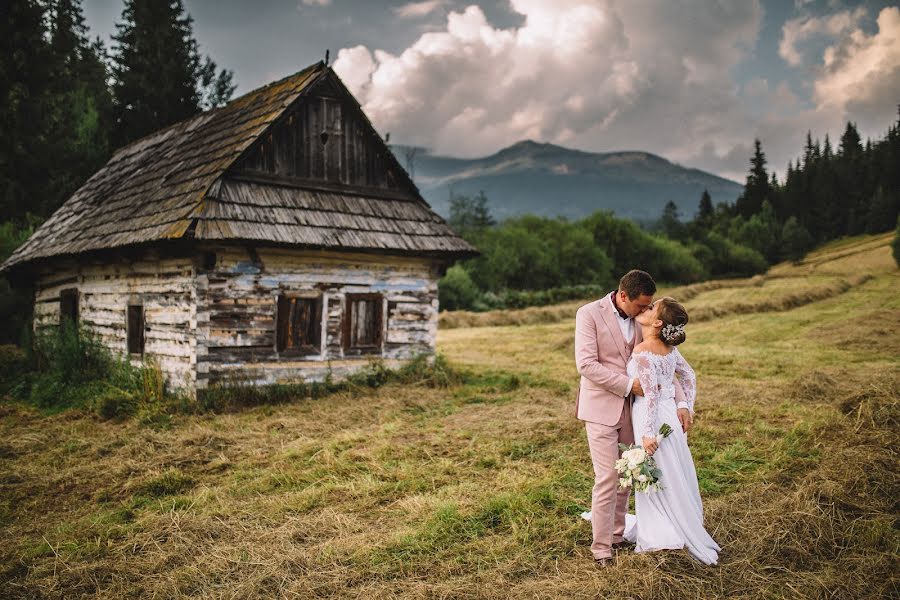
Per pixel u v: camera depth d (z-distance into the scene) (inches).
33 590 170.9
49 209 884.6
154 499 241.3
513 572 169.9
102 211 537.3
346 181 483.2
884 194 3408.0
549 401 392.2
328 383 429.1
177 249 386.9
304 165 463.2
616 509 182.4
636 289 170.6
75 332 493.0
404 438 311.1
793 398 366.6
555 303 1453.0
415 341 480.4
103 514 227.9
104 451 303.7
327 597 161.5
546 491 222.2
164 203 441.1
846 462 223.0
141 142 708.7
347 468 262.1
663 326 167.9
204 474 268.1
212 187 412.2
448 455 281.6
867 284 1400.1
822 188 3941.9
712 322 919.0
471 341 791.7
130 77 1119.6
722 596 151.1
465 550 184.5
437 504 214.8
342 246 425.1
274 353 415.2
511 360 620.7
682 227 3321.9
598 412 173.5
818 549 172.7
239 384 395.9
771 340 716.7
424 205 517.0
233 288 400.8
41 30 893.2
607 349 177.2
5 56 842.2
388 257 466.0
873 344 633.0
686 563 163.0
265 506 225.6
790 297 1079.6
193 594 166.2
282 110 449.4
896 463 219.6
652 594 150.5
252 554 185.3
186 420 356.2
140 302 442.3
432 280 490.3
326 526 204.7
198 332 385.4
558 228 1951.3
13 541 207.2
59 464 289.0
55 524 221.9
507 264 1628.9
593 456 174.1
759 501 205.2
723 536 180.1
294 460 280.8
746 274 2861.7
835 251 3065.9
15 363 557.9
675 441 170.2
